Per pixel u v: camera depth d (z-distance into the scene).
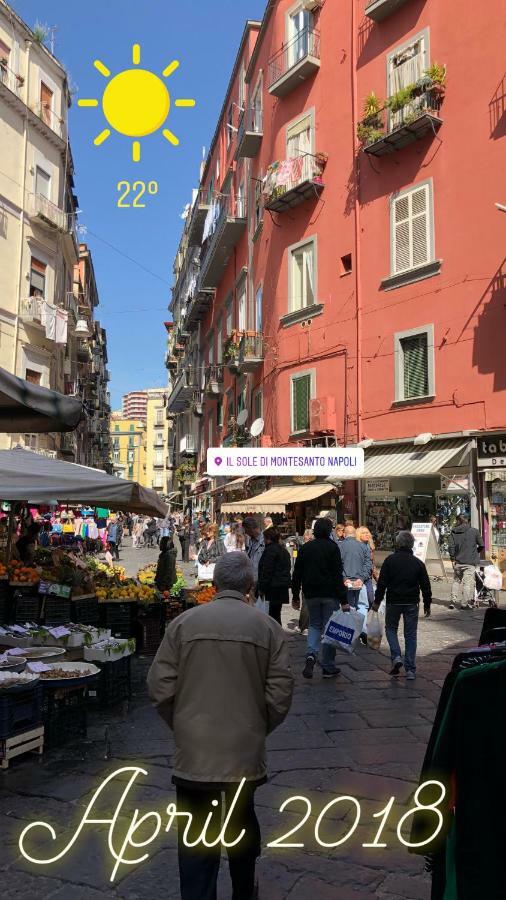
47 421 6.73
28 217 28.58
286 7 23.84
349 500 19.84
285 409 22.81
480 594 13.08
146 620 8.99
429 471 16.28
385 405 18.81
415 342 18.20
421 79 17.58
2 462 8.23
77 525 29.45
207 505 39.34
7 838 3.93
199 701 2.92
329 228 21.17
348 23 20.89
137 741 5.64
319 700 6.81
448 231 17.41
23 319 28.03
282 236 23.33
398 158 18.88
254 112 27.39
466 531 12.99
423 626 10.84
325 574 7.92
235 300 30.91
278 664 3.02
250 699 2.95
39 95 29.39
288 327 22.77
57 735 5.53
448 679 2.80
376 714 6.31
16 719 5.07
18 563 10.27
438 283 17.58
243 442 27.94
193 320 44.31
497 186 16.41
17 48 28.02
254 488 25.41
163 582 10.07
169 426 88.31
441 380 17.31
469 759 2.68
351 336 20.11
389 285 18.94
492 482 15.99
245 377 28.31
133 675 7.98
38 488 7.51
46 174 30.02
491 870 2.60
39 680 5.33
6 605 9.33
